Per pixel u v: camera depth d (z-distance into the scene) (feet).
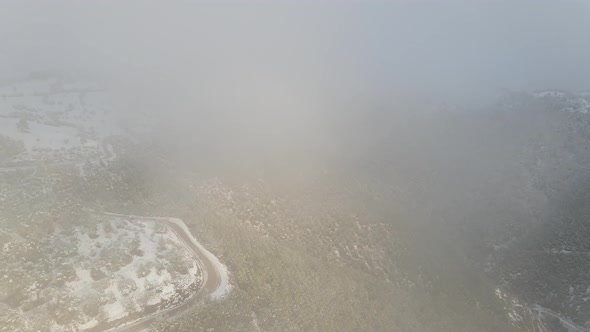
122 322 196.95
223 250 261.44
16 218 231.50
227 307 218.79
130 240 243.19
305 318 235.61
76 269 212.84
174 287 222.07
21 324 177.58
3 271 197.06
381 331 257.14
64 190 281.74
